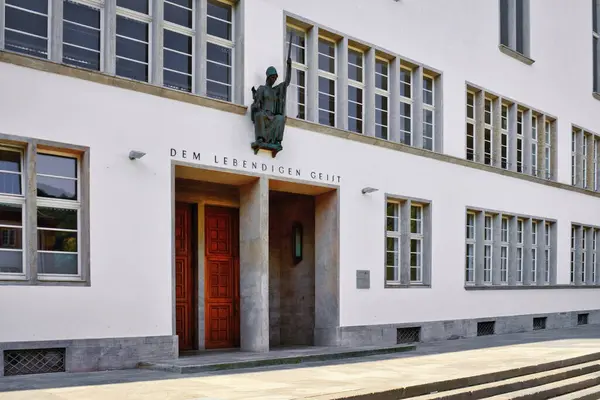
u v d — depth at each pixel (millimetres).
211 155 13391
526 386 10922
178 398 7906
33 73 10961
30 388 8844
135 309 11953
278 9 15055
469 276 20922
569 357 13242
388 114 18172
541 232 24516
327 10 16250
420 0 19172
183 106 13008
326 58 16672
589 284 27453
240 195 14859
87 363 11180
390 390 8734
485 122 22234
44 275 11078
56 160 11406
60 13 11438
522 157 24016
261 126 14047
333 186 16016
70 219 11469
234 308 16859
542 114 24859
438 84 19797
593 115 28547
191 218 16188
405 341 17969
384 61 18234
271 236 18078
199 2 13664
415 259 18875
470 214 21172
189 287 16000
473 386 10188
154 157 12453
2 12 10922
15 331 10461
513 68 23281
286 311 17672
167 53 13281
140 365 11766
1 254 10703
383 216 17375
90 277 11414
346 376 10289
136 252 12055
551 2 25922
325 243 16344
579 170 27484
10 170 10891
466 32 20984
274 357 12547
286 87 14445
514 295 22422
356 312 16438
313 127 15586
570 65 26938
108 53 12023
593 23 29641
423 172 18828
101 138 11727
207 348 16125
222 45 14258
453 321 19422
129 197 12031
